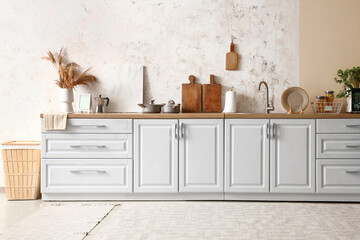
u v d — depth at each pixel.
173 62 3.57
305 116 3.00
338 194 3.04
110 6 3.57
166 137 3.05
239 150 3.04
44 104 3.57
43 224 2.44
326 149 3.01
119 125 3.05
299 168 3.02
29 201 3.12
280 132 3.02
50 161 3.05
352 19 3.52
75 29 3.58
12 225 2.43
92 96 3.58
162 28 3.57
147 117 3.04
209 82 3.57
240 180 3.04
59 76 3.52
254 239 2.18
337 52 3.53
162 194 3.10
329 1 3.53
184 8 3.57
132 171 3.06
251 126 3.03
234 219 2.57
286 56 3.55
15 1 3.57
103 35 3.58
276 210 2.79
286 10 3.55
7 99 3.56
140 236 2.23
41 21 3.57
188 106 3.55
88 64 3.58
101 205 2.93
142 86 3.56
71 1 3.57
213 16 3.57
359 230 2.34
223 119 3.04
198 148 3.04
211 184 3.05
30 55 3.57
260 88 3.54
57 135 3.05
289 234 2.27
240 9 3.56
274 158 3.03
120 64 3.58
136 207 2.88
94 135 3.05
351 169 3.00
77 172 3.05
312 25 3.54
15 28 3.56
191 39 3.57
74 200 3.10
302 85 3.55
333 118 3.00
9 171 3.17
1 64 3.57
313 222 2.50
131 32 3.58
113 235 2.24
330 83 3.53
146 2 3.57
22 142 3.39
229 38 3.57
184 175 3.05
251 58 3.56
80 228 2.35
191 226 2.42
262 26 3.56
